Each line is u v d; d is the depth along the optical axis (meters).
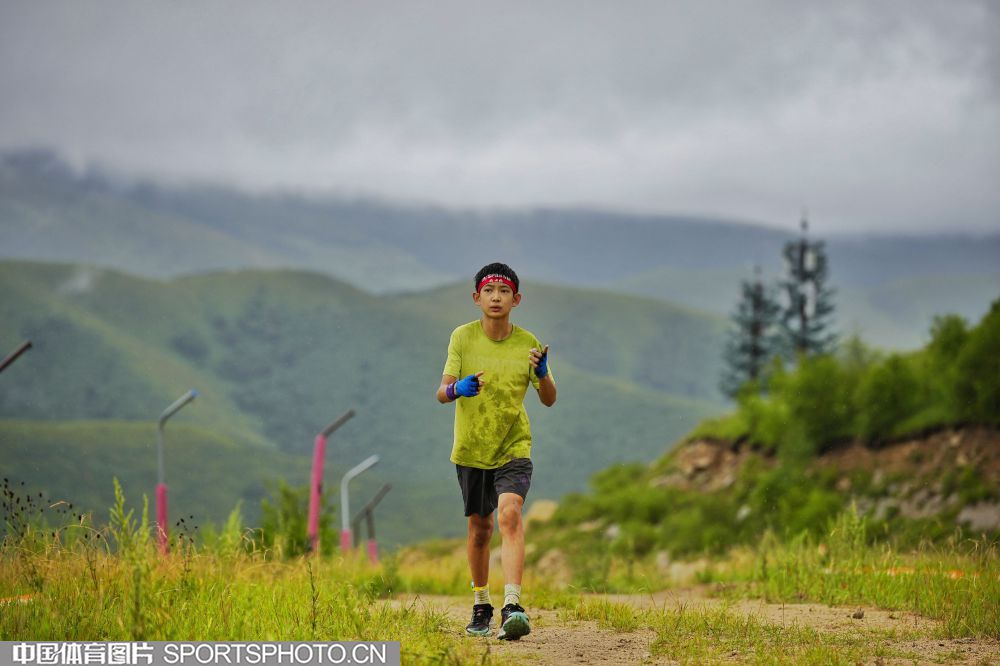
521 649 22.14
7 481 26.50
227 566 31.19
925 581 32.81
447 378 24.25
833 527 42.06
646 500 127.69
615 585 53.25
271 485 57.91
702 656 21.14
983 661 20.67
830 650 21.42
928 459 98.62
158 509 70.50
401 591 46.75
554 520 146.00
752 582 41.38
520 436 24.59
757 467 120.50
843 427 111.81
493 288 24.25
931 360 105.69
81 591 24.50
